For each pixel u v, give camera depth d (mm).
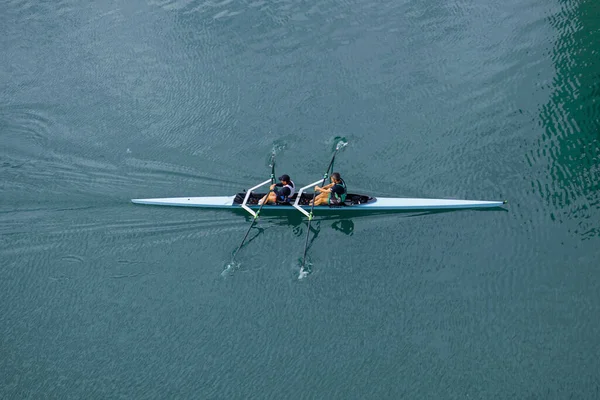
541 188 30859
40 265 29000
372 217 30531
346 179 32094
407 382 24250
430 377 24359
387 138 34062
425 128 34469
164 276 28484
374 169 32531
